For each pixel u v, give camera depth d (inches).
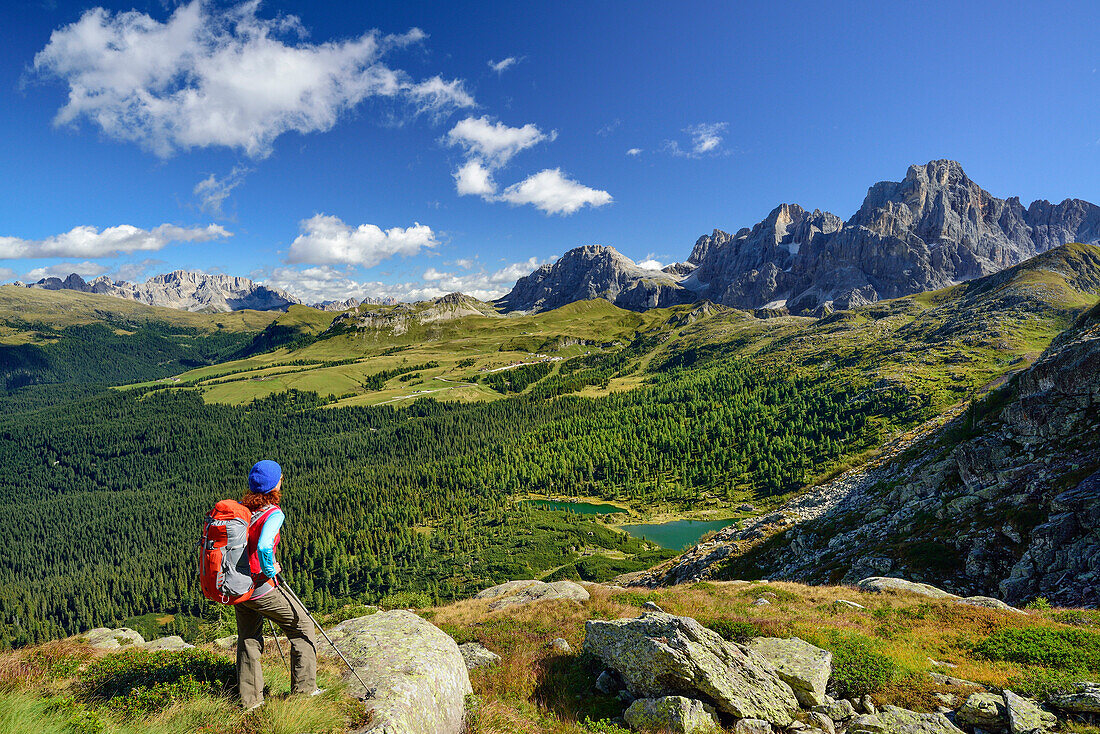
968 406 2571.4
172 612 7155.5
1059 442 1561.3
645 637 525.0
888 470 2465.6
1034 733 417.4
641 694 496.4
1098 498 1253.1
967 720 461.7
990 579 1364.4
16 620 7150.6
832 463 7121.1
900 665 575.2
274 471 286.0
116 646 544.4
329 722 266.5
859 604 976.3
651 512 7854.3
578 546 6939.0
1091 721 438.9
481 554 7101.4
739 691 466.6
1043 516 1370.6
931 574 1481.3
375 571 7180.1
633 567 5920.3
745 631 701.9
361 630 420.5
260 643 289.4
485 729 368.8
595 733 419.5
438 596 6141.7
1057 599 1144.8
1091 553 1175.0
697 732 420.2
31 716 241.1
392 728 270.8
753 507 7091.5
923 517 1787.6
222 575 257.3
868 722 454.6
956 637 716.0
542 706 478.6
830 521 2257.6
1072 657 595.8
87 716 251.1
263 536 266.1
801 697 506.6
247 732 251.0
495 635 736.3
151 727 246.1
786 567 2114.9
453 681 379.9
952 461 1888.5
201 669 327.0
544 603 994.7
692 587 1277.1
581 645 678.5
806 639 674.2
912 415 7244.1
